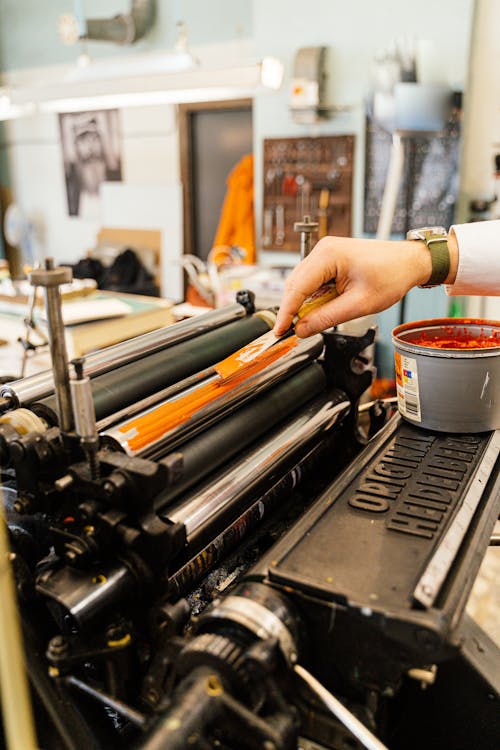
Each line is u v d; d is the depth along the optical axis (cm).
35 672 63
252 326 98
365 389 103
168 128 457
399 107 276
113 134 489
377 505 68
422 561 59
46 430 67
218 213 467
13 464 66
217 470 79
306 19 328
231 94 226
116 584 58
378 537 63
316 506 69
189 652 54
